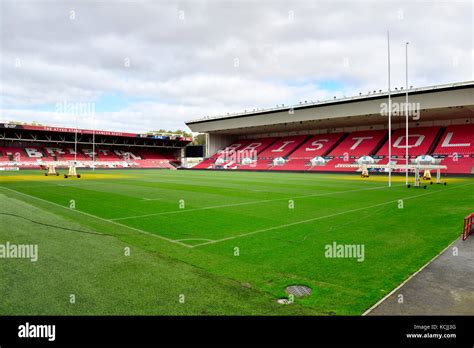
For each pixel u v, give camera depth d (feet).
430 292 18.52
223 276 20.74
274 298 17.65
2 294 17.87
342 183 99.50
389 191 75.51
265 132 258.57
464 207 50.11
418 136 181.57
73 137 228.43
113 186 82.99
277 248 27.25
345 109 169.37
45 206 48.29
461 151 155.53
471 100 133.69
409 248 27.40
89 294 17.89
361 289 18.90
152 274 20.93
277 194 67.92
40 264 22.65
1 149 211.82
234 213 44.06
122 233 32.12
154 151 282.15
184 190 74.79
